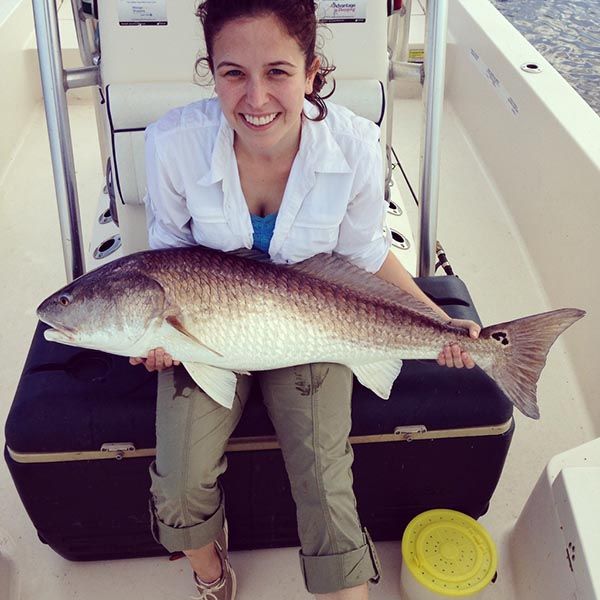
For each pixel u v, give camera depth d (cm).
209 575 177
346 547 152
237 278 157
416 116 405
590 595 146
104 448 169
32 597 192
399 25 242
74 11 228
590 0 492
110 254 250
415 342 163
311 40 142
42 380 174
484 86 351
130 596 192
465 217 321
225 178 157
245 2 134
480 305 277
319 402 158
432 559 175
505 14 474
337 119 160
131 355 161
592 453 178
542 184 284
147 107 207
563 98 287
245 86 142
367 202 165
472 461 182
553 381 247
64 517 183
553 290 272
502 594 190
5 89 361
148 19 205
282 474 181
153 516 163
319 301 160
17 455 169
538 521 178
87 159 369
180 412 157
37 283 290
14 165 361
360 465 181
